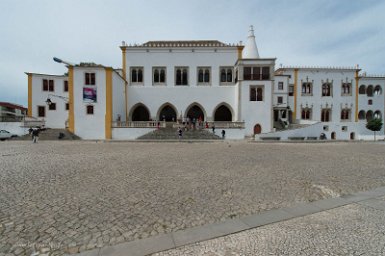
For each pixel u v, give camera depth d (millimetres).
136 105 32406
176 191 5797
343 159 11133
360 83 37938
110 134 26656
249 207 4723
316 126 26828
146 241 3336
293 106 36719
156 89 32344
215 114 33250
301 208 4652
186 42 35594
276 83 35375
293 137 25391
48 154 12625
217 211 4504
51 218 4133
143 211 4492
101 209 4582
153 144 19406
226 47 32188
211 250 3096
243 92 29234
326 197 5387
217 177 7277
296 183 6590
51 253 3041
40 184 6375
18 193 5566
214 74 32438
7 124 28641
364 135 33781
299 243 3256
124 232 3625
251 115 29125
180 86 32344
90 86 26578
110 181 6734
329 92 37156
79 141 22516
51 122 34062
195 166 9117
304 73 36875
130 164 9516
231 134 25984
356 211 4488
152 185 6332
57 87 34406
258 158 11305
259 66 29344
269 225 3875
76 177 7211
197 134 25266
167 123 27750
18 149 15086
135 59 32531
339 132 35000
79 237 3463
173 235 3516
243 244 3248
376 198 5273
